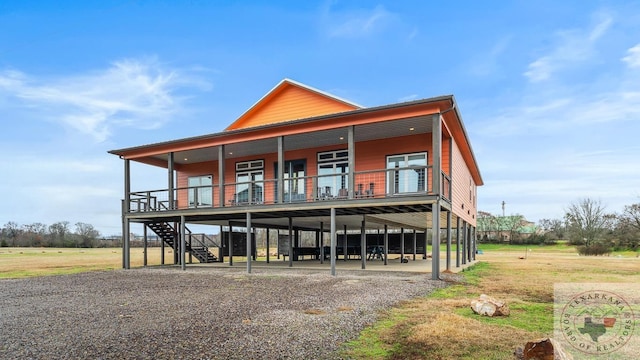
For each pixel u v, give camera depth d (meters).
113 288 9.10
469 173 19.38
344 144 14.75
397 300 6.87
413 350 4.08
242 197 16.70
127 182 15.37
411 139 13.54
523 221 48.25
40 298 7.80
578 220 38.50
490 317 5.66
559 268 15.34
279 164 12.41
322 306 6.30
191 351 4.04
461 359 3.82
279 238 19.77
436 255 9.89
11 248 41.56
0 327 5.25
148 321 5.44
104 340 4.50
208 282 9.91
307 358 3.83
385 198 10.62
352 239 23.08
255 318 5.47
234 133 13.12
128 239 15.07
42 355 4.00
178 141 14.07
